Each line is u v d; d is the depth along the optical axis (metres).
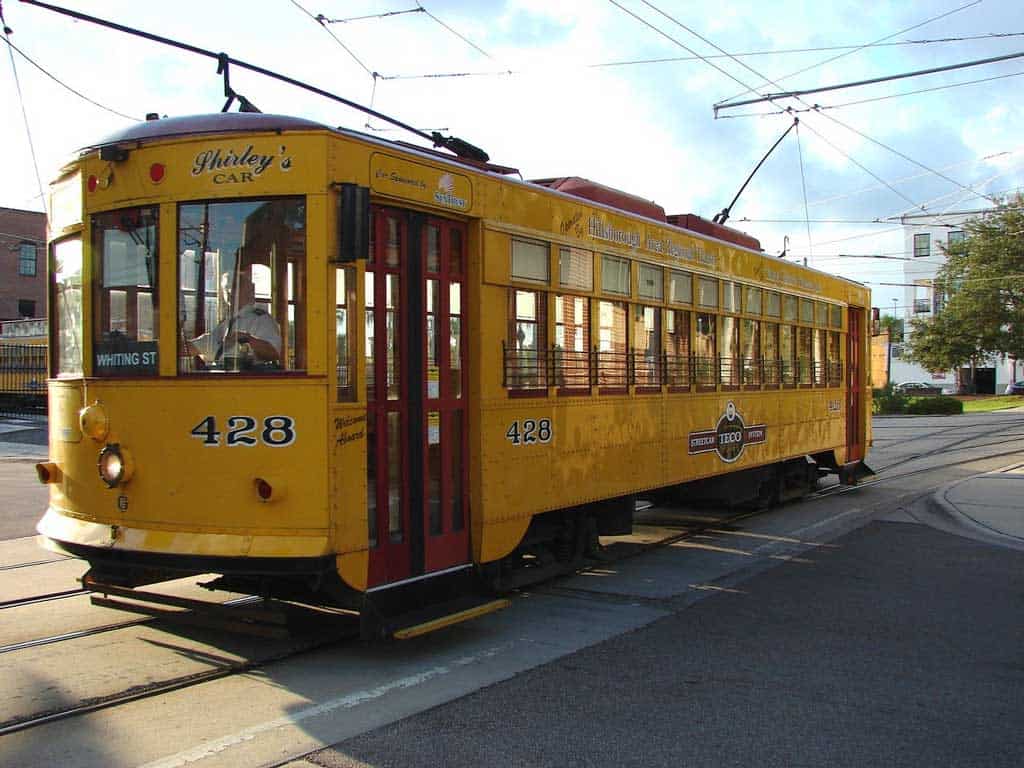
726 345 10.72
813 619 7.03
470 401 6.70
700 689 5.39
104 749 4.39
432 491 6.31
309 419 5.36
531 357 7.26
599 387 8.18
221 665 5.72
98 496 5.81
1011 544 10.24
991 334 45.25
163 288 5.57
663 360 9.31
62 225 6.21
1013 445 23.23
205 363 5.52
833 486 15.95
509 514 6.95
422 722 4.80
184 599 5.74
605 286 8.30
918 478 17.03
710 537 10.80
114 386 5.71
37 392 29.58
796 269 12.82
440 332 6.43
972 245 46.47
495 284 6.84
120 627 6.54
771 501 12.95
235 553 5.28
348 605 5.55
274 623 5.48
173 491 5.52
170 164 5.59
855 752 4.47
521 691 5.32
